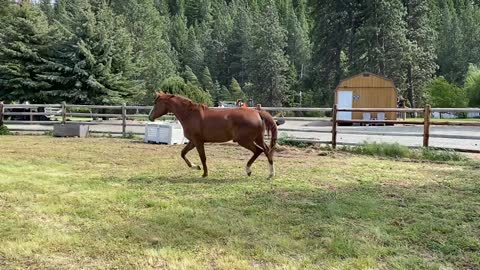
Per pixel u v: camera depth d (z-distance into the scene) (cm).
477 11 6475
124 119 1378
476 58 5091
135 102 3047
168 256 336
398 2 3584
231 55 6341
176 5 8631
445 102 3638
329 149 1027
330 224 416
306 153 966
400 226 411
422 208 476
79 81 2466
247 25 6328
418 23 3894
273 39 4925
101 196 525
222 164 793
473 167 777
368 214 448
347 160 859
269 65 4803
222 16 7600
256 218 436
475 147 1108
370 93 2264
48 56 2511
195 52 6375
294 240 373
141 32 4191
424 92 3800
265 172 707
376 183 619
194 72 6228
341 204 487
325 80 4144
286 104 4844
